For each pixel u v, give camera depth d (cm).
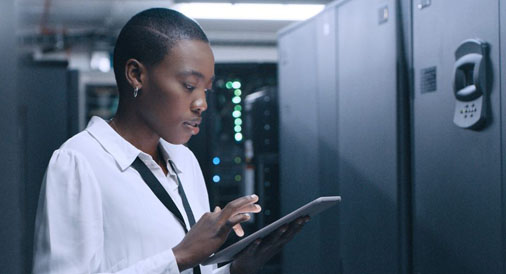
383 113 222
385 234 222
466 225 180
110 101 782
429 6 196
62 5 582
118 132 111
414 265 211
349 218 254
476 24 172
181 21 106
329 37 272
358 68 242
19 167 78
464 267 182
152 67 104
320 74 284
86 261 96
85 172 100
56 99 391
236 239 372
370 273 236
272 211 392
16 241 75
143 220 104
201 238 97
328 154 276
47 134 384
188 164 125
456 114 180
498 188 165
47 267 95
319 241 288
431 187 198
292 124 327
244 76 425
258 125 396
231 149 420
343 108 258
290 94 330
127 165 106
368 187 236
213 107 380
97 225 100
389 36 216
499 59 163
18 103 77
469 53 174
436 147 195
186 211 114
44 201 98
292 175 329
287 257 337
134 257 103
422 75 202
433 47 195
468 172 178
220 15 442
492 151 167
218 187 413
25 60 87
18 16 79
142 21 105
